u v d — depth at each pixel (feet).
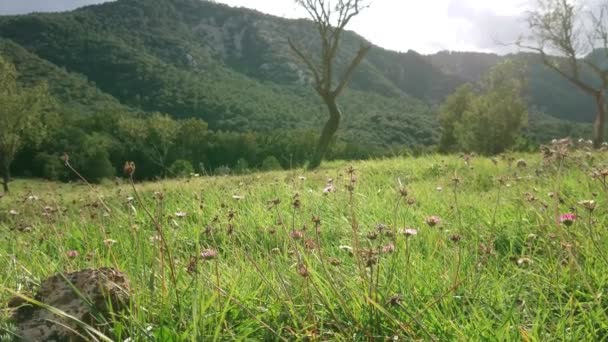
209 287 7.61
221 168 38.86
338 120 83.92
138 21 645.51
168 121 205.26
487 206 15.01
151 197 20.15
